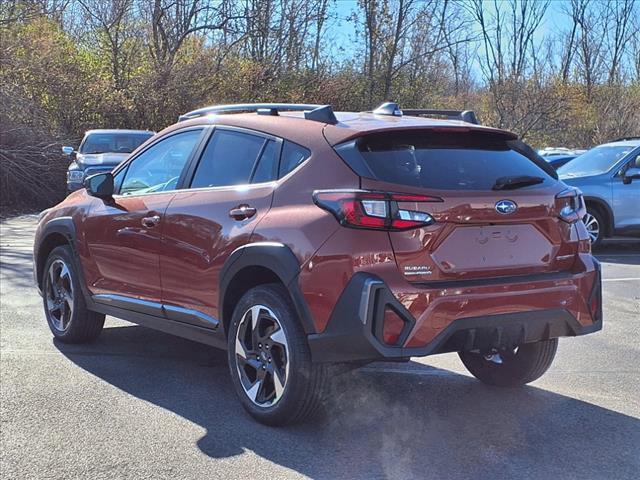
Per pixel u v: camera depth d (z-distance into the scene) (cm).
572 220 425
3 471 362
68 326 585
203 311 458
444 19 2980
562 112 2809
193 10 2531
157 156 533
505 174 415
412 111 505
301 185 407
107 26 2364
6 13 1997
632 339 622
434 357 575
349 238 373
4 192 1838
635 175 1111
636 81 3212
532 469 367
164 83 2245
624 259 1084
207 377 516
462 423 430
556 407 459
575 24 3431
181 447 393
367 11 2784
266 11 2638
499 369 493
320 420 434
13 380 501
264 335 418
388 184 379
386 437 408
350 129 407
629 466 371
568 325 414
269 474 360
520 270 403
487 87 3089
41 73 2044
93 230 552
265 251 403
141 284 509
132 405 456
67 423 425
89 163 1423
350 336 368
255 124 462
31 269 920
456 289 376
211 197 459
